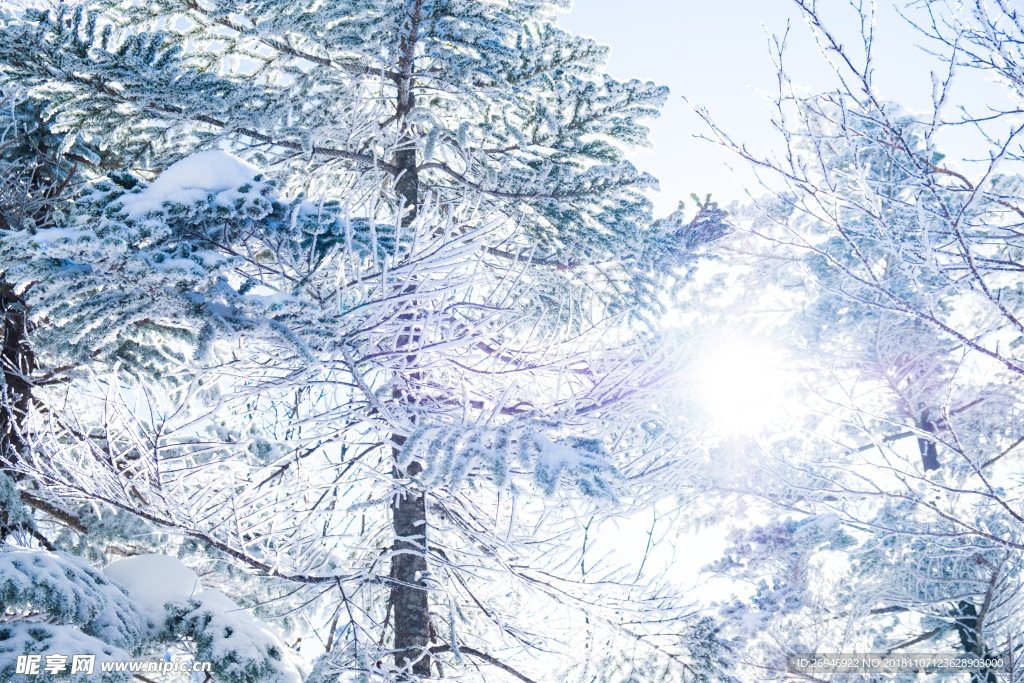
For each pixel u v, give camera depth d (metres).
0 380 6.23
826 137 5.05
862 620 9.27
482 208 7.45
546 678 6.32
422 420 5.12
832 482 6.68
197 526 4.98
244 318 3.87
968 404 10.21
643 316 8.28
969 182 4.84
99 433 6.02
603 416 5.08
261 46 7.47
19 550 4.75
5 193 7.28
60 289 3.70
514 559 5.91
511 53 6.80
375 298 4.14
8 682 3.83
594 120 7.19
